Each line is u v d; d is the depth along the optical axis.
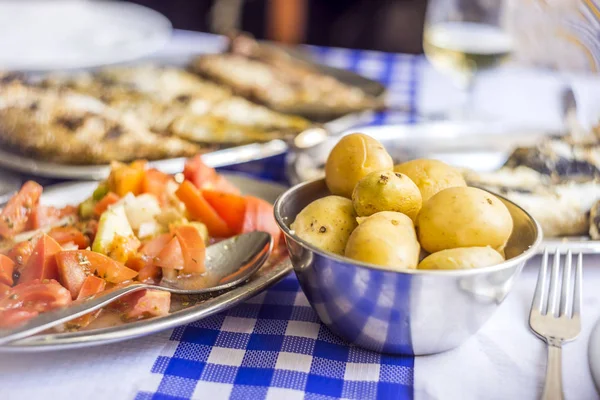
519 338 0.90
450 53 2.00
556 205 1.16
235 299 0.89
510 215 0.89
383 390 0.80
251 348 0.89
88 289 0.90
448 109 2.03
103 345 0.89
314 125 1.83
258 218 1.15
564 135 1.46
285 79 2.25
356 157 0.95
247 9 4.02
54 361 0.86
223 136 1.74
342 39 4.06
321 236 0.87
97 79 2.18
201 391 0.80
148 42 2.38
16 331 0.76
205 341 0.91
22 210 1.11
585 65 2.13
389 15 3.96
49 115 1.75
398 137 1.61
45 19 2.70
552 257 1.05
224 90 2.17
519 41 2.30
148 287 0.89
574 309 0.92
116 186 1.18
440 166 0.97
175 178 1.29
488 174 1.29
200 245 1.00
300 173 1.37
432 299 0.78
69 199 1.29
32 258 0.93
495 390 0.80
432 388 0.80
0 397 0.79
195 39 2.72
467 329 0.84
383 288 0.78
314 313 0.99
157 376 0.83
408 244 0.80
